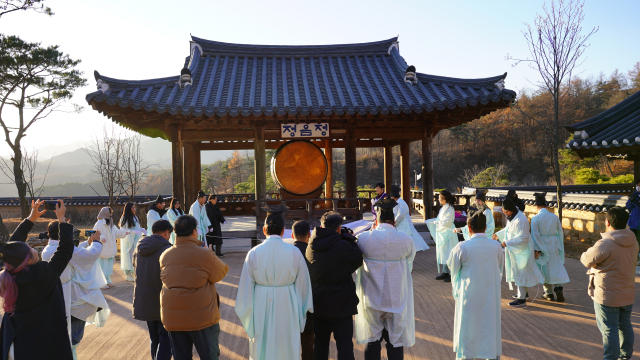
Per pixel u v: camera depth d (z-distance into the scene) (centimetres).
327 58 1313
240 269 834
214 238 950
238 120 965
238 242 1102
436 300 622
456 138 6725
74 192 9919
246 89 1070
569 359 412
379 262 367
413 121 1049
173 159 967
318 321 363
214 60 1245
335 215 377
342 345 352
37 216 334
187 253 325
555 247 593
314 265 352
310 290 342
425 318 543
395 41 1317
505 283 727
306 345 380
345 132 1041
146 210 1093
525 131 6125
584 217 904
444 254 726
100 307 402
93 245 397
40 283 287
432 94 1023
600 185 1678
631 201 764
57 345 294
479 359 392
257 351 332
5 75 1698
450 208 720
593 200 874
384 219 378
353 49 1323
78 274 388
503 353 428
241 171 7375
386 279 364
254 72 1185
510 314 552
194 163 1368
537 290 646
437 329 503
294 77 1151
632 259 368
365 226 729
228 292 675
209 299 330
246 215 1316
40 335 286
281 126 1001
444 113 961
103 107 874
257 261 333
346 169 1038
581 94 6275
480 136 6638
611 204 825
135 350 452
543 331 489
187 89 998
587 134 916
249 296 334
